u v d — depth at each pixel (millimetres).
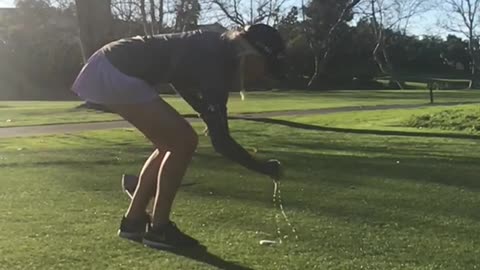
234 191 4086
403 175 4941
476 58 42500
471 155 6680
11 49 32781
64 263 2465
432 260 2584
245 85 2598
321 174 4957
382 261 2561
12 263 2465
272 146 7828
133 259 2521
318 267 2461
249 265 2467
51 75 32938
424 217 3375
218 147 2521
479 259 2604
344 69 38969
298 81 35531
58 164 5652
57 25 33031
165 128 2570
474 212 3514
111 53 2592
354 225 3168
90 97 2605
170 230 2682
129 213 2824
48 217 3271
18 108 17328
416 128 10977
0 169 5254
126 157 6297
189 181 4484
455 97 25156
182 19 15633
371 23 38188
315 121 12484
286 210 3504
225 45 2531
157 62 2570
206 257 2561
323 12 32469
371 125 11602
